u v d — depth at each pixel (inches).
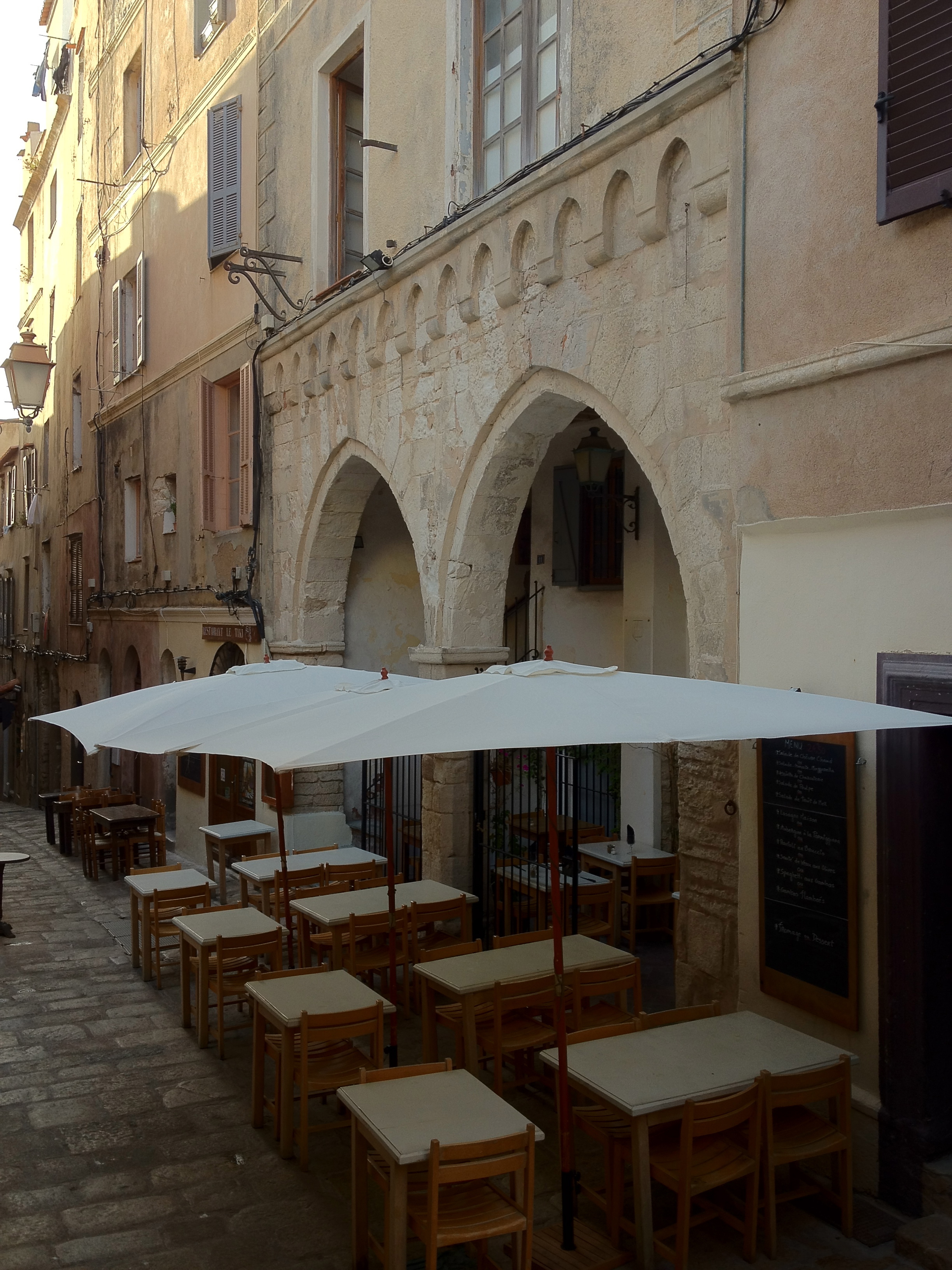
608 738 135.0
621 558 411.8
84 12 827.4
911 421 178.4
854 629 189.2
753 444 211.3
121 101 701.3
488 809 333.4
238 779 499.8
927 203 170.6
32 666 1063.0
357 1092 171.3
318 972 242.8
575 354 267.3
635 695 153.9
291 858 364.2
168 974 346.0
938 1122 178.5
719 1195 185.0
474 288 307.1
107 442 746.8
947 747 178.7
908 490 178.9
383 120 368.8
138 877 355.6
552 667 163.0
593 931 316.8
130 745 204.8
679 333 233.8
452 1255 177.8
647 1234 162.9
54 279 985.5
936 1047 178.4
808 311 197.9
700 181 224.5
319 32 420.5
